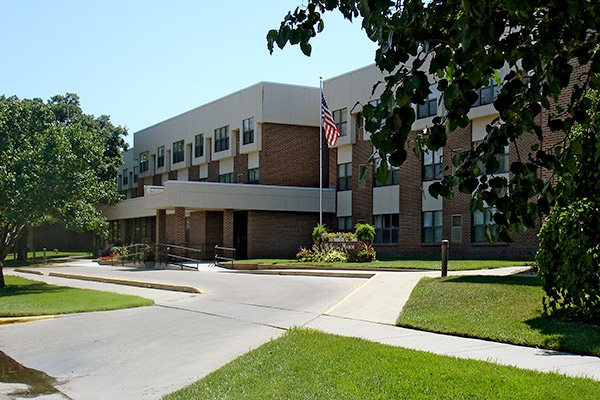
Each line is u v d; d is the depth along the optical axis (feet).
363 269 83.66
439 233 106.32
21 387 28.68
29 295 64.69
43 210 74.38
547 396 20.25
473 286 47.85
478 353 28.91
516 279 50.26
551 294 35.91
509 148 86.07
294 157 133.80
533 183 11.60
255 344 35.17
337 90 127.24
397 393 21.43
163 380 28.73
